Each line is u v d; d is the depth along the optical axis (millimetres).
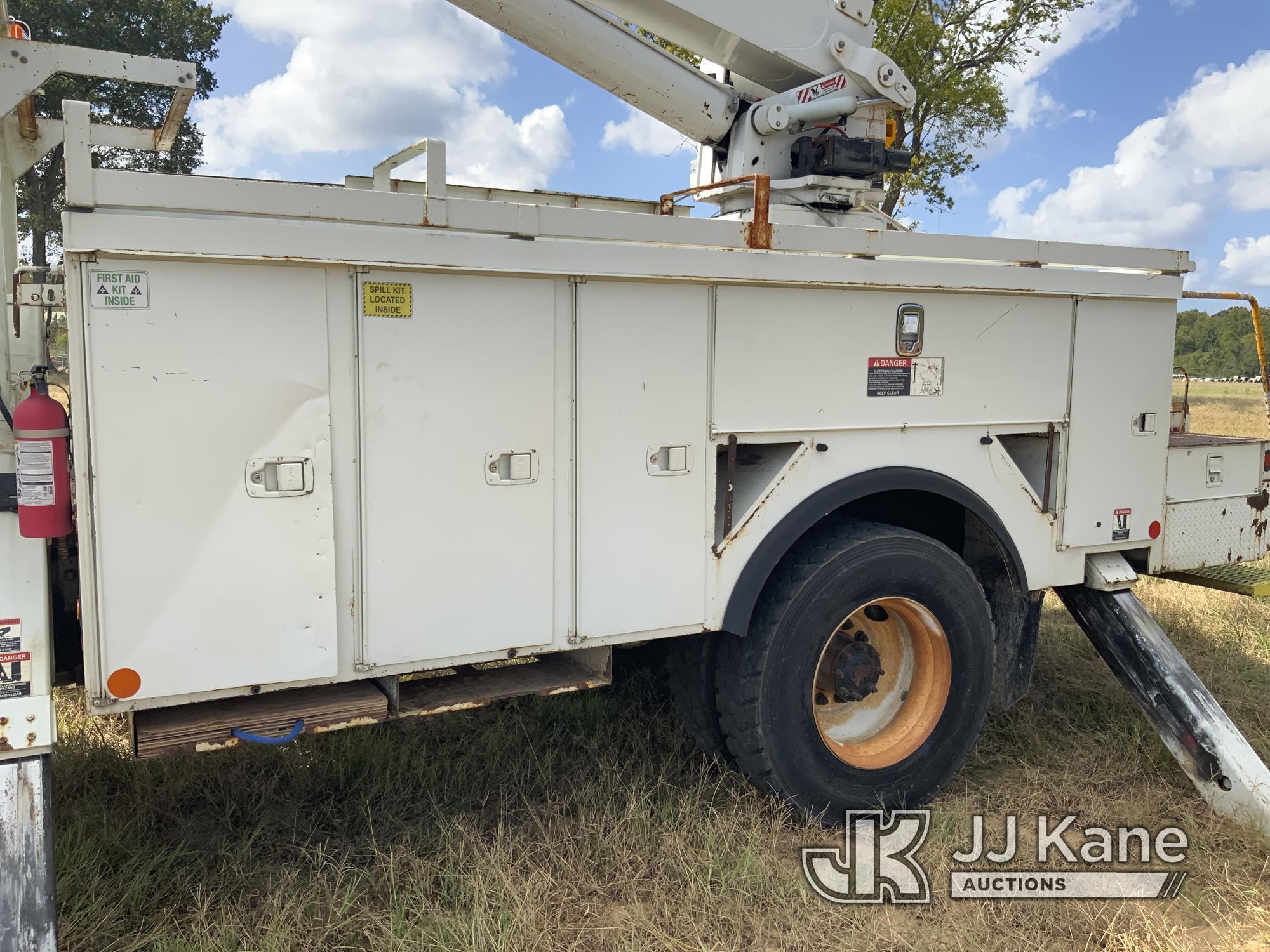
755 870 2939
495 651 2738
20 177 2781
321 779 3506
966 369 3461
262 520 2377
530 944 2609
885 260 3211
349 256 2389
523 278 2662
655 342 2883
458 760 3672
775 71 4176
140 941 2543
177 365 2256
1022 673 3893
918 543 3332
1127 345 3826
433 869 2943
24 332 2684
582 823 3152
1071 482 3758
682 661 3496
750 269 2969
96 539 2213
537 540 2766
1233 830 3369
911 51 14609
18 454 2178
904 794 3439
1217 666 4848
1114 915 2887
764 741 3154
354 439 2480
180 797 3350
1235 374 73625
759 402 3078
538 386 2717
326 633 2479
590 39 3893
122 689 2271
